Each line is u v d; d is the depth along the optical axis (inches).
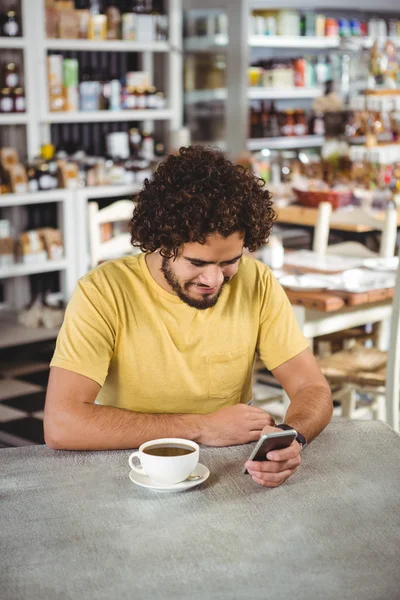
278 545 53.5
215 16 243.4
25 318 209.3
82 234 216.4
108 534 54.9
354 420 75.8
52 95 218.1
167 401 74.8
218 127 248.5
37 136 216.7
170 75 244.5
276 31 263.7
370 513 58.1
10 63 211.2
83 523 56.4
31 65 212.4
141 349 73.4
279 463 61.6
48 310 211.2
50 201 217.6
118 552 52.6
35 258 209.5
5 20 208.1
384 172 215.2
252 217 65.6
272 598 47.6
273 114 266.7
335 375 132.0
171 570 50.5
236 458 66.8
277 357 79.0
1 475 63.8
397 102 224.1
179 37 243.8
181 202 63.8
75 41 220.2
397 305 123.4
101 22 226.1
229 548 53.1
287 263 147.1
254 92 258.2
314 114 274.7
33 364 195.5
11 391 177.6
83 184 219.9
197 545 53.4
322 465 65.9
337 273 139.9
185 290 68.4
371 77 223.1
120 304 73.0
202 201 63.2
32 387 180.5
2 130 217.6
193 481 61.4
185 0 245.0
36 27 212.1
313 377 78.2
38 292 224.2
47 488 61.6
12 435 153.5
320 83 275.7
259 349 80.0
